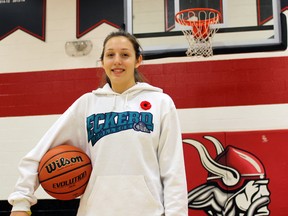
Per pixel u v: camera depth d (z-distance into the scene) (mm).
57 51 3934
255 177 3414
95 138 1634
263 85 3627
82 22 3949
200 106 3666
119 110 1667
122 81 1709
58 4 4016
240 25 3635
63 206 3613
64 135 1730
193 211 3428
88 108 1735
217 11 3594
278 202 3352
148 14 3729
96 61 3861
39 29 3998
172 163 1588
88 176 1681
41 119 3848
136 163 1548
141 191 1525
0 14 4074
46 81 3904
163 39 3674
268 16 3629
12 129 3863
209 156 3512
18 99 3904
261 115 3590
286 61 3623
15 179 3758
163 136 1634
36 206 3635
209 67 3707
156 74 3744
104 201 1531
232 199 3404
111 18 3914
